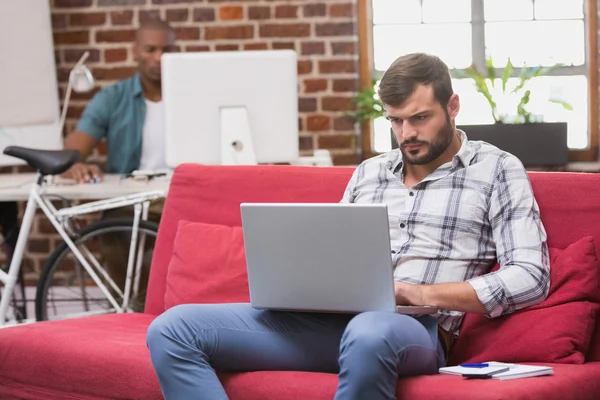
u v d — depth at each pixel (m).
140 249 4.28
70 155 4.16
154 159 5.12
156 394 2.62
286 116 4.05
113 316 3.31
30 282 5.79
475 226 2.61
